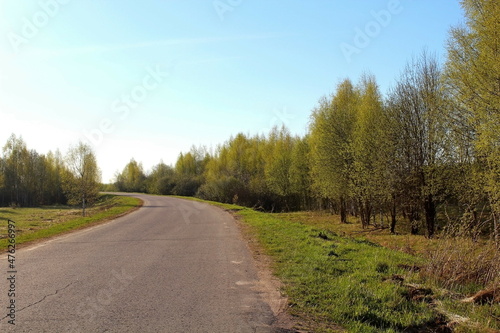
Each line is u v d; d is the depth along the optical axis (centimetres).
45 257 984
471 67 1628
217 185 5531
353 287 655
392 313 569
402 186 2525
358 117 2700
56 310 547
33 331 466
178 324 493
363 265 853
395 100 2655
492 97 1499
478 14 1600
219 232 1534
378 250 1081
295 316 530
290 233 1398
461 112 1941
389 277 751
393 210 2680
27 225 2219
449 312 587
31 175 6588
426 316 563
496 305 611
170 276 761
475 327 528
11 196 6444
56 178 6800
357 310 555
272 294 630
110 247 1152
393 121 2556
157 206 3606
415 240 2130
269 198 5600
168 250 1088
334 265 840
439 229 2544
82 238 1380
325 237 1330
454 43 1761
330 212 4428
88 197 3356
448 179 2241
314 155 3162
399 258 965
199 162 8381
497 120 1515
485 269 761
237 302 587
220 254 1017
